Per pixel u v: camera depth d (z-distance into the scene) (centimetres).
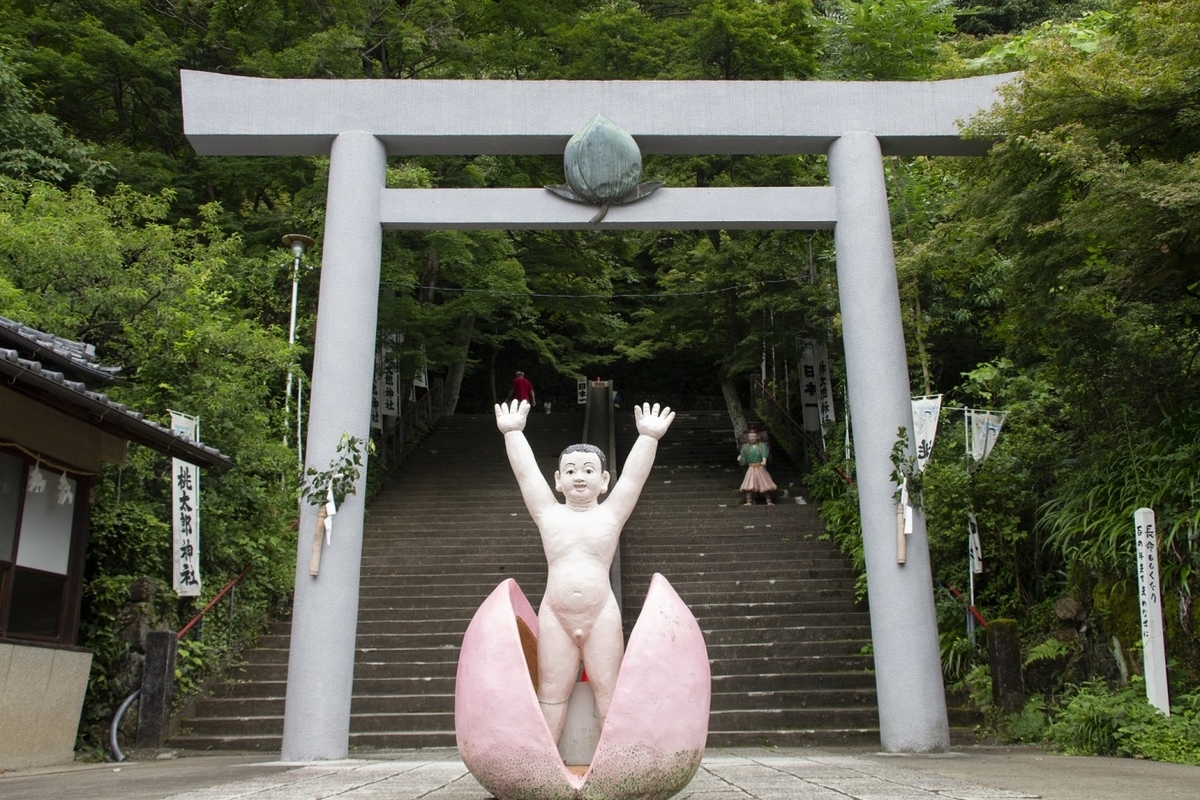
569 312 2331
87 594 966
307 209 1602
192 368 1155
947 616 1107
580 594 496
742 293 1772
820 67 2016
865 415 926
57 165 1359
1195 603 833
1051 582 1078
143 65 1625
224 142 969
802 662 1093
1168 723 772
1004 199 968
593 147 943
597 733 502
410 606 1273
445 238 1639
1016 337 1148
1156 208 774
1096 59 841
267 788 581
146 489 1145
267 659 1139
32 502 850
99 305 1108
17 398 814
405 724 997
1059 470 1091
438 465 1906
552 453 1992
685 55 1759
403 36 1738
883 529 901
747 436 1631
